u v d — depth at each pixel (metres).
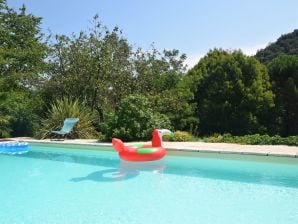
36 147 16.22
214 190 7.88
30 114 21.42
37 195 7.60
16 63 21.28
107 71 21.67
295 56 22.91
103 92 22.00
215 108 21.31
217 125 21.38
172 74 25.08
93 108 21.98
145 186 8.33
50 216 6.18
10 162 12.08
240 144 13.48
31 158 12.99
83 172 10.13
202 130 21.48
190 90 22.09
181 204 6.82
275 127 21.27
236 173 9.58
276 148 11.72
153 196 7.44
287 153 10.28
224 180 8.85
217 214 6.19
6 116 19.39
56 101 20.89
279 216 6.05
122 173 9.89
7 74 20.55
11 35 22.50
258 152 10.62
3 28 22.03
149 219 5.98
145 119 15.77
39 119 20.92
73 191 7.93
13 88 20.56
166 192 7.76
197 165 10.71
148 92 22.25
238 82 21.30
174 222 5.82
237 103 21.41
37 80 22.17
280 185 8.27
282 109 21.56
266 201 6.97
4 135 19.95
